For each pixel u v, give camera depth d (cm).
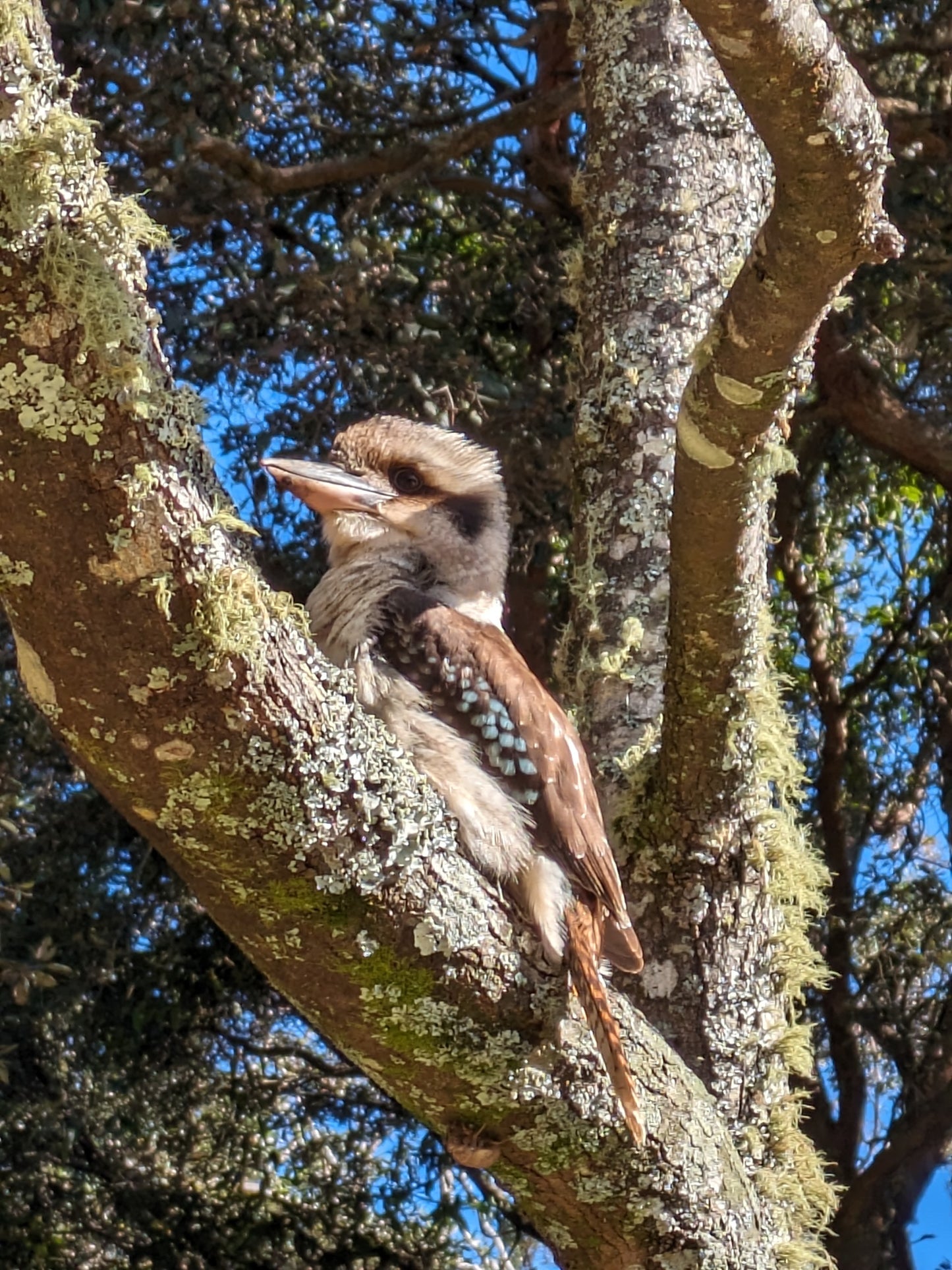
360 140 874
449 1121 369
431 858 334
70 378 268
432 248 905
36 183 261
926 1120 1029
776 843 494
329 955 331
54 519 275
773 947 499
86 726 298
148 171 764
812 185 302
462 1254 980
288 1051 932
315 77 855
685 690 450
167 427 280
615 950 446
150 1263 899
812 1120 1073
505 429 782
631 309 566
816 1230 553
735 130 585
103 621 285
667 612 528
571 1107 366
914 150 880
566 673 549
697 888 488
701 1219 398
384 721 433
